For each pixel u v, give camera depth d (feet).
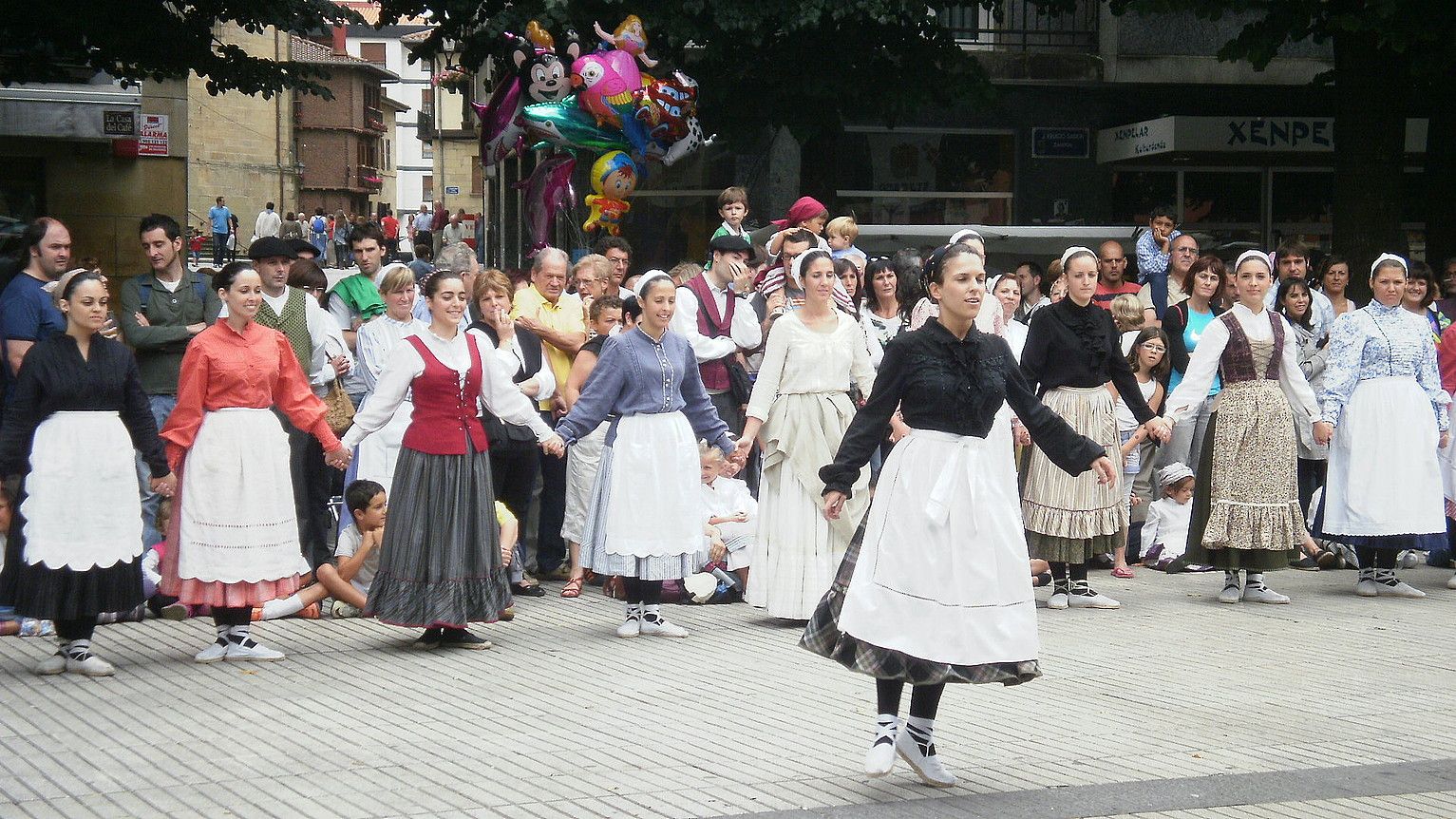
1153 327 36.55
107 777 17.98
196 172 204.54
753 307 33.32
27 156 70.23
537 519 34.01
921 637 17.42
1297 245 39.73
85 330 24.26
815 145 62.69
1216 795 17.52
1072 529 29.78
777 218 62.69
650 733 20.27
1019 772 18.43
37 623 27.32
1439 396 32.99
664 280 27.91
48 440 23.93
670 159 51.29
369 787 17.58
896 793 17.44
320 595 29.37
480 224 119.75
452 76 69.26
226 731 20.35
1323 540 36.58
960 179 66.23
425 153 313.73
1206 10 51.44
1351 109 50.49
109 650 26.16
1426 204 54.39
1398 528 31.83
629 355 27.73
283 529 25.62
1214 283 37.22
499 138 51.13
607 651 26.20
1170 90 67.26
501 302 32.45
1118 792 17.54
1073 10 61.46
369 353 32.30
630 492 27.53
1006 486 18.10
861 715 21.35
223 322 25.52
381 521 29.30
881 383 18.24
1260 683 23.75
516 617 29.73
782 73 54.39
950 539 17.56
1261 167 67.62
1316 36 51.08
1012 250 56.59
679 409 28.09
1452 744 20.13
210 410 25.31
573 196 52.29
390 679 23.76
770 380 28.68
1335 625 28.89
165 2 55.47
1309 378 38.06
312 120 258.37
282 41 184.03
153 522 31.01
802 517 28.66
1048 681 23.82
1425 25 45.57
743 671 24.48
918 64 55.31
